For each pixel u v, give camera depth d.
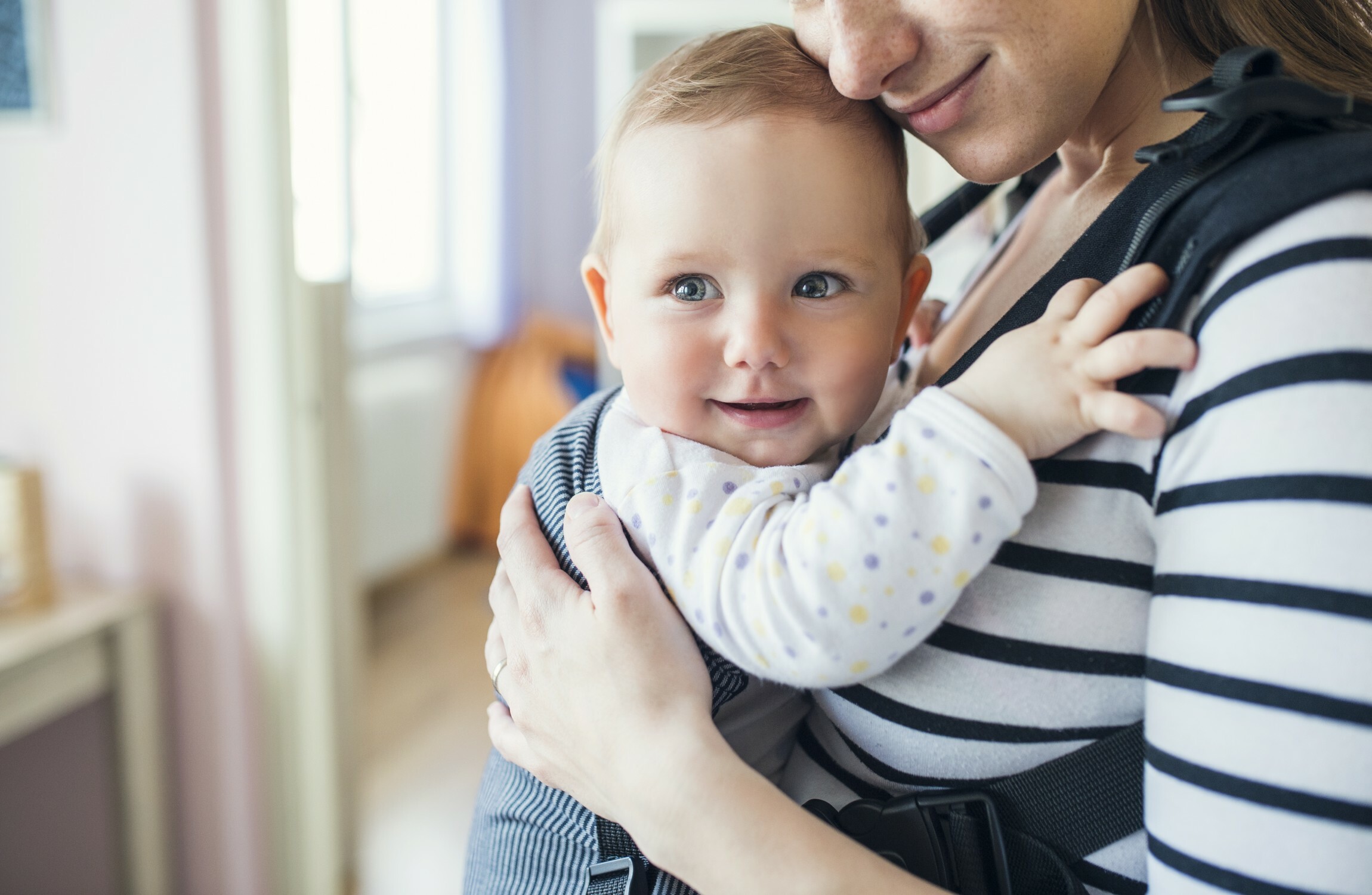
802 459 0.75
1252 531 0.51
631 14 3.99
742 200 0.71
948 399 0.61
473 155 4.39
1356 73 0.69
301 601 1.93
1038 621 0.62
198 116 1.76
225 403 1.86
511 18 4.48
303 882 2.01
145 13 1.74
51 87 1.82
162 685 1.96
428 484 4.25
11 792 1.93
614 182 0.79
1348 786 0.49
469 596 3.97
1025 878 0.64
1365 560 0.48
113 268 1.85
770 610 0.63
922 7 0.63
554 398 4.41
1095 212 0.75
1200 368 0.56
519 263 4.61
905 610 0.60
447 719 2.98
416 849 2.35
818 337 0.73
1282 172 0.54
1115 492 0.60
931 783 0.67
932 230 0.92
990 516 0.58
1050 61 0.63
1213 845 0.52
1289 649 0.50
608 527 0.72
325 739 1.98
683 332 0.74
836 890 0.58
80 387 1.92
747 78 0.74
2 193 1.89
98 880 1.95
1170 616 0.56
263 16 1.72
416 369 4.23
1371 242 0.51
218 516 1.87
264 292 1.81
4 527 1.77
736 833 0.60
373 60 4.06
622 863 0.72
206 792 1.98
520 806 0.81
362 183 4.05
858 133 0.74
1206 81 0.60
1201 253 0.56
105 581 1.96
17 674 1.66
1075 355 0.59
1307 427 0.50
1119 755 0.62
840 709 0.71
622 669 0.67
